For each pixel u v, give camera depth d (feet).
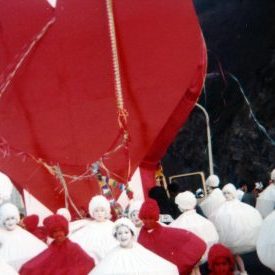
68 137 38.42
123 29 37.86
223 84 93.71
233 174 87.97
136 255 22.09
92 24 37.93
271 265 26.94
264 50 90.79
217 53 95.71
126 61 38.01
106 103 38.19
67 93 38.27
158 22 37.96
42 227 30.42
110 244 27.43
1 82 38.42
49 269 23.75
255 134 86.79
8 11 38.34
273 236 26.61
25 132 38.47
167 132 40.91
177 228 27.27
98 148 38.45
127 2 37.78
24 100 38.42
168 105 38.22
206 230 31.55
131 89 38.17
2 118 38.45
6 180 34.01
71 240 26.63
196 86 39.68
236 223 33.37
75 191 38.32
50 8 38.22
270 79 88.28
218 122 92.43
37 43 38.22
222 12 98.12
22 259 26.63
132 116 38.29
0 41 38.37
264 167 84.28
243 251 33.76
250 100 89.25
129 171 38.40
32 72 38.29
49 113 38.40
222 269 25.49
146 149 38.45
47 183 38.50
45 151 38.42
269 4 92.12
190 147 93.97
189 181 82.53
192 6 37.96
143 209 26.86
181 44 38.01
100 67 38.11
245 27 94.17
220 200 42.22
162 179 44.32
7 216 27.35
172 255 26.21
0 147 38.45
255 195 51.24
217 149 91.35
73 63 38.11
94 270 22.07
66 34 38.04
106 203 28.66
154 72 38.11
